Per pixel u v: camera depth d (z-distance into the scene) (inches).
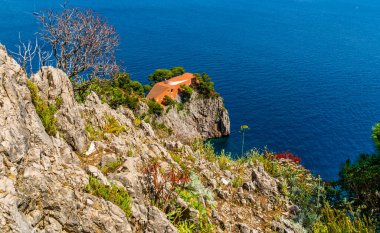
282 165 1051.9
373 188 860.6
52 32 1198.9
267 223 724.7
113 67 1363.2
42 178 424.2
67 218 427.8
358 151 4694.9
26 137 462.9
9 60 520.7
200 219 605.6
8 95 467.2
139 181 581.0
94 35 1238.3
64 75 637.9
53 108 584.7
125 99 3526.1
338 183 944.9
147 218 524.4
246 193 815.1
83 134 633.0
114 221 464.1
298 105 6363.2
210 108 5255.9
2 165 399.9
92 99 808.3
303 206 799.1
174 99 5103.3
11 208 366.3
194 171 809.5
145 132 904.3
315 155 4549.7
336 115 6003.9
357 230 640.4
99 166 591.5
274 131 5251.0
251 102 6358.3
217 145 4928.6
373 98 7012.8
